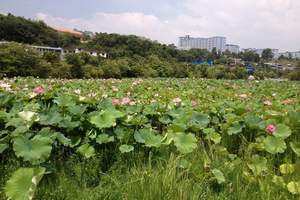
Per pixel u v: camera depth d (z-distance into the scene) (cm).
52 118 425
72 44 10662
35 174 303
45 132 382
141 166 379
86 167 375
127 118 466
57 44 10394
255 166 388
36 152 332
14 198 284
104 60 6150
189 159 394
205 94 1141
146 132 427
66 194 325
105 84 1608
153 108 564
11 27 9519
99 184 352
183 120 493
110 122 419
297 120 490
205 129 471
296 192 340
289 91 1477
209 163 382
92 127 431
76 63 5262
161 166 361
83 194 324
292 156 431
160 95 1030
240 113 579
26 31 9831
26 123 408
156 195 310
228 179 367
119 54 8412
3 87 905
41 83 1482
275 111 611
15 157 365
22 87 1166
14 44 4938
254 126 473
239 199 335
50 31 10606
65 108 498
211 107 612
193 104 691
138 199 311
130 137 422
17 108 529
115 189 335
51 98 648
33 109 505
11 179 297
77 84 1502
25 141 339
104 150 412
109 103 568
